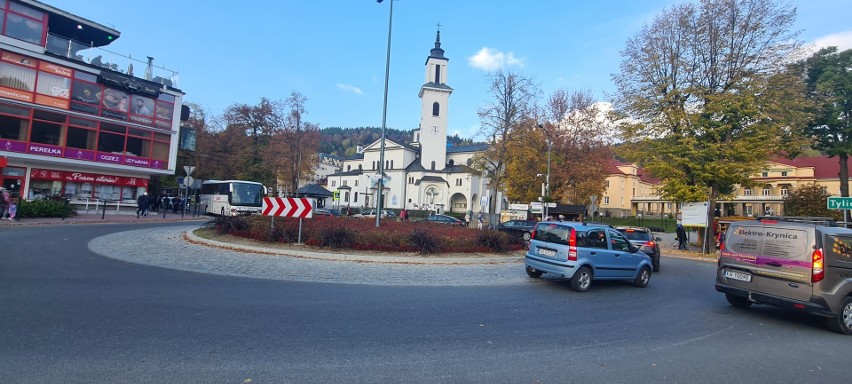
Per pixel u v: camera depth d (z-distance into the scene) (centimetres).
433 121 7900
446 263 1355
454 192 7650
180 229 2091
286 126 5212
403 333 580
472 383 420
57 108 2705
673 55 2495
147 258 1154
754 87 2253
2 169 2569
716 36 2389
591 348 554
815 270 720
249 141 5372
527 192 3975
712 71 2408
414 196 7769
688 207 2495
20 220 2131
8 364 407
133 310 623
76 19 3005
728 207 6022
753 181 2392
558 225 1073
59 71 2725
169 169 3338
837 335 693
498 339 575
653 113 2531
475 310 744
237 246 1396
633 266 1119
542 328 645
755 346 601
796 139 2427
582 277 1009
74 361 423
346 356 479
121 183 3138
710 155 2303
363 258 1312
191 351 468
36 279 804
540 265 1076
